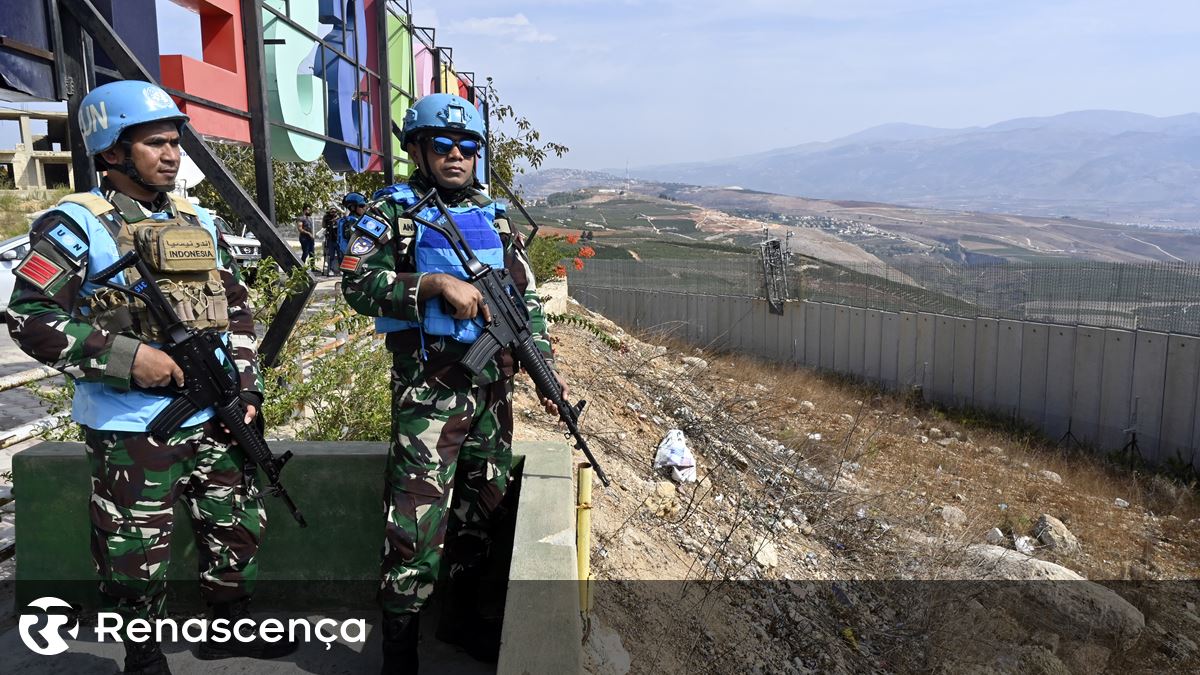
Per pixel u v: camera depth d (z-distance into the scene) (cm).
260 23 565
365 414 482
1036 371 1953
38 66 351
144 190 260
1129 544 1126
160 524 257
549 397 289
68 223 242
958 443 1641
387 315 259
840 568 770
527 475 304
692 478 771
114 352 239
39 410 643
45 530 314
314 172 1434
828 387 2219
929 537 896
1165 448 1664
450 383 264
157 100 253
